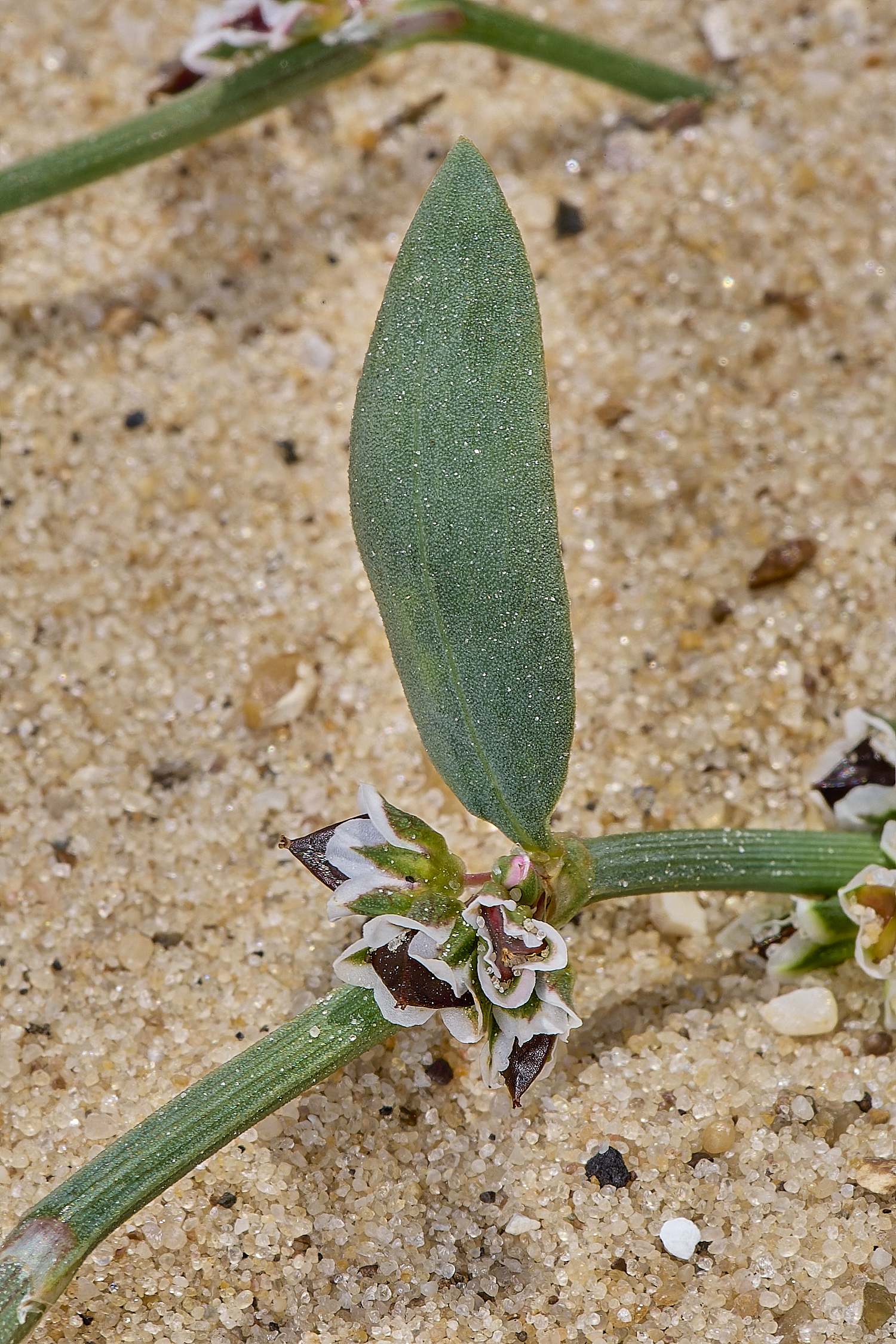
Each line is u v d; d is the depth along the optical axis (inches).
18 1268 5.1
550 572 5.2
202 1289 5.4
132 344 6.4
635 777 5.9
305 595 6.1
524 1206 5.5
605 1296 5.4
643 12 6.8
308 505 6.2
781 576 6.1
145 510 6.2
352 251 6.5
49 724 6.0
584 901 5.3
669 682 6.0
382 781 5.9
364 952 5.2
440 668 5.2
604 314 6.4
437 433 5.2
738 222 6.5
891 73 6.6
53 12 6.7
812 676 6.0
